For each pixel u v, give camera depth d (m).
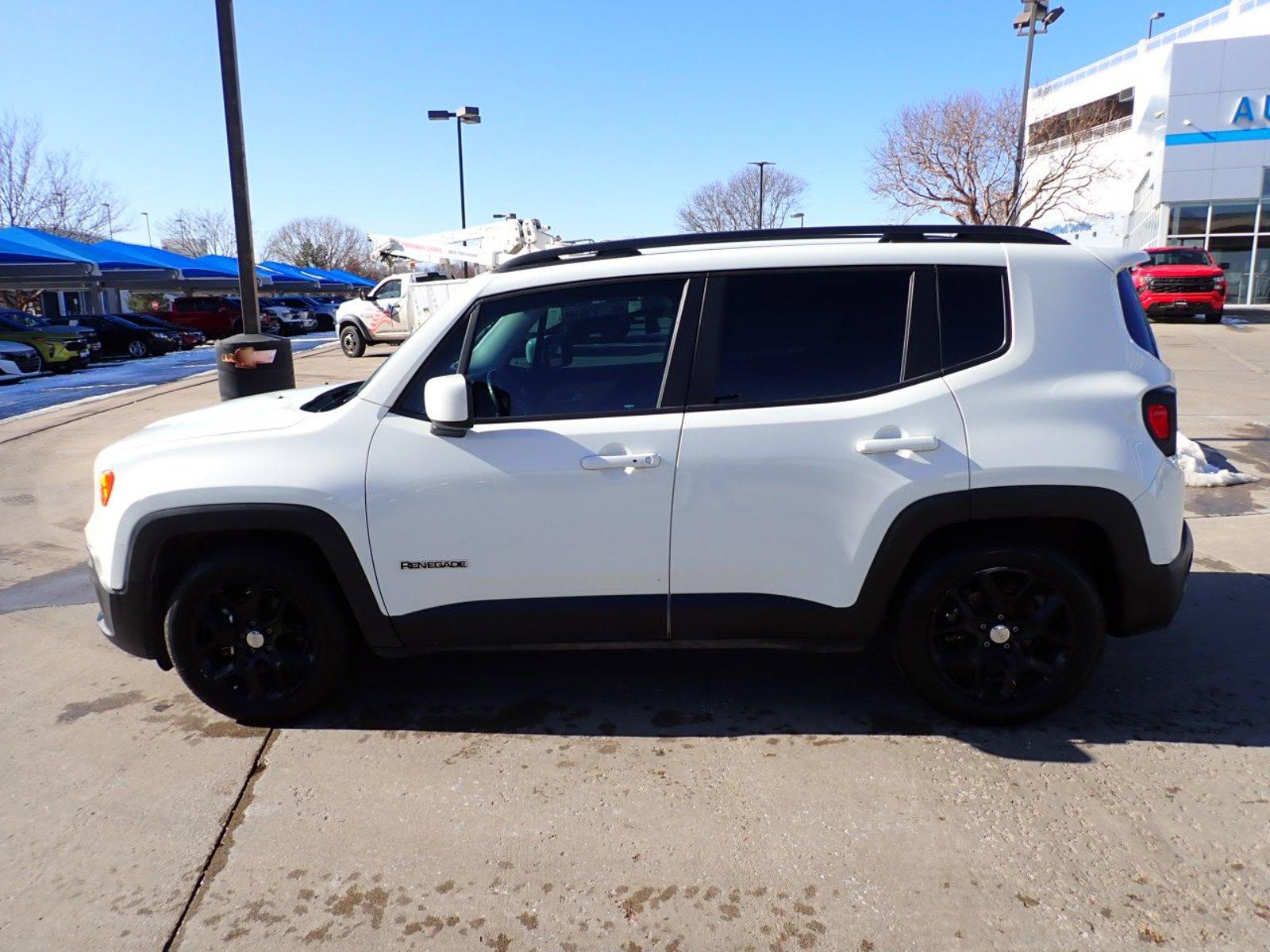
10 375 19.44
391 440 3.24
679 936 2.38
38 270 24.69
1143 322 3.38
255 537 3.43
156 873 2.67
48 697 3.86
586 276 3.29
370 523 3.23
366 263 82.06
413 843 2.78
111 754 3.36
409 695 3.78
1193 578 4.91
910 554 3.15
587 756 3.26
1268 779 3.00
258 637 3.43
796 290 3.24
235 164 8.33
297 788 3.10
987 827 2.78
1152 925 2.36
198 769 3.24
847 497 3.14
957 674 3.36
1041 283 3.20
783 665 3.99
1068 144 31.67
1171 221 28.00
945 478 3.07
